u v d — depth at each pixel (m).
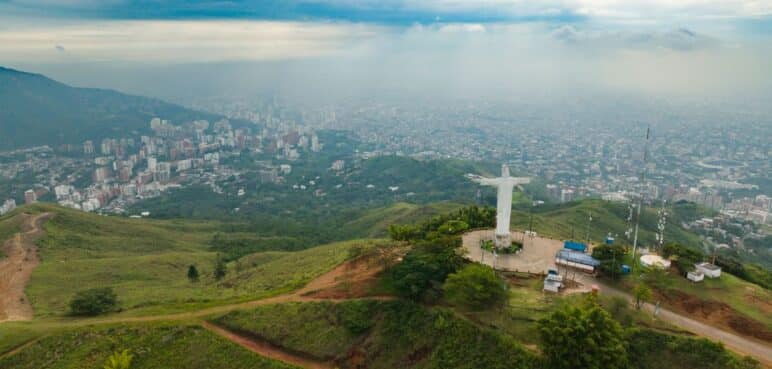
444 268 76.38
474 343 64.06
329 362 69.19
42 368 69.69
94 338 74.12
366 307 74.69
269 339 73.19
